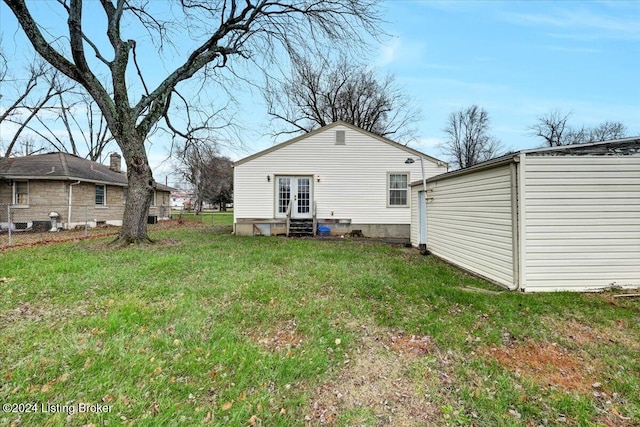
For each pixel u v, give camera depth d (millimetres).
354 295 4598
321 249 8703
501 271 5523
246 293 4508
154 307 3891
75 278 5031
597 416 2225
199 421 2068
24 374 2475
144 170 8898
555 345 3223
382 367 2816
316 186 13477
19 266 5891
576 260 5113
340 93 27312
